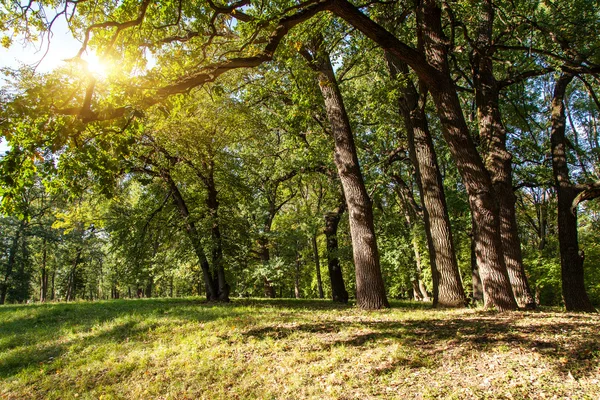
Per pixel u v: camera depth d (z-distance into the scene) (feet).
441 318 28.14
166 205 54.70
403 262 70.28
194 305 46.80
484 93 39.73
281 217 100.01
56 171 17.28
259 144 59.98
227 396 17.69
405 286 94.73
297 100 42.96
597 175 62.85
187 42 27.17
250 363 20.83
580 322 23.79
